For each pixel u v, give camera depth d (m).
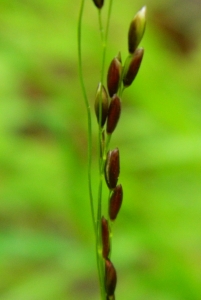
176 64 0.32
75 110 0.29
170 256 0.22
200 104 0.29
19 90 0.29
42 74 0.30
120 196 0.15
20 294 0.22
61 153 0.26
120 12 0.33
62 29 0.31
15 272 0.23
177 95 0.29
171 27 0.43
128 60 0.15
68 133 0.28
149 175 0.25
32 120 0.28
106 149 0.15
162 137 0.26
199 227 0.23
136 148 0.25
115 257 0.23
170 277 0.22
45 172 0.25
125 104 0.28
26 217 0.25
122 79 0.15
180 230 0.23
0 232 0.23
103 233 0.16
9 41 0.30
